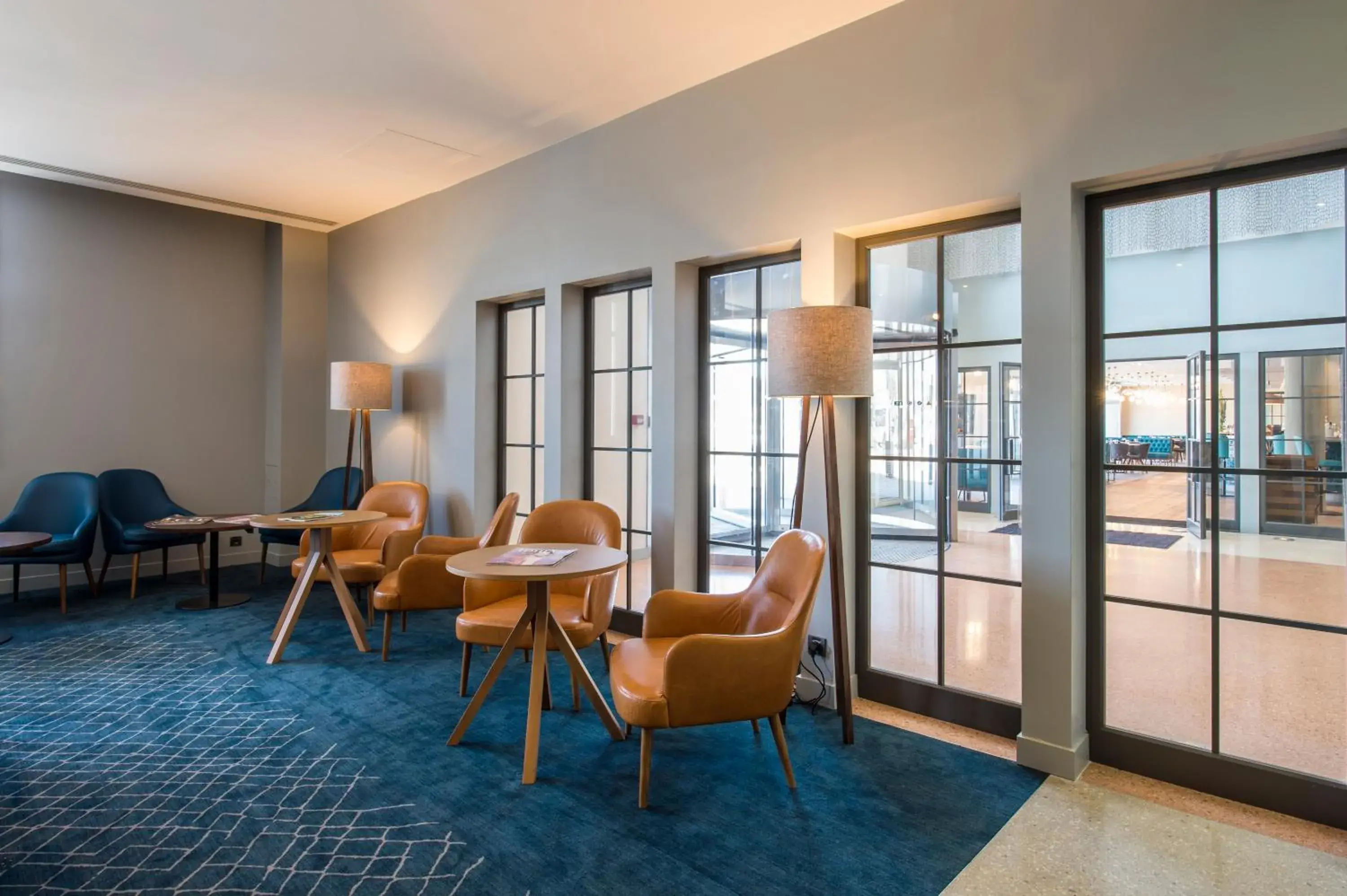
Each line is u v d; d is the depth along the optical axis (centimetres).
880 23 298
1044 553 258
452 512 517
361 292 597
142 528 514
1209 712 245
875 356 323
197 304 603
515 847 209
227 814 226
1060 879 196
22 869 197
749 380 366
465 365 504
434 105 384
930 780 250
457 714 305
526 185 455
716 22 304
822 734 289
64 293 539
